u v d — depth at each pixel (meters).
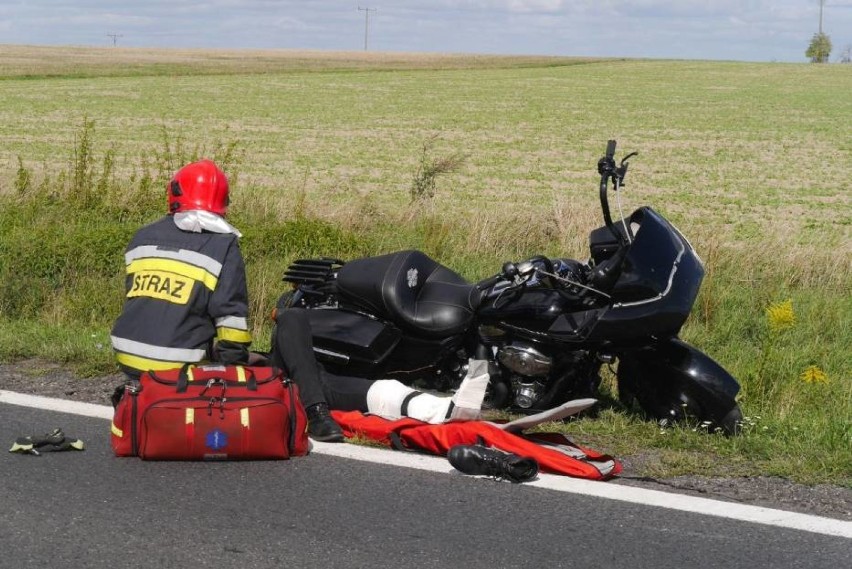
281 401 4.74
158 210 11.77
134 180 12.77
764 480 4.72
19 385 6.18
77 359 6.79
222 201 5.08
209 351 5.00
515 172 24.86
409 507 4.23
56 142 29.98
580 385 5.62
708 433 5.44
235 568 3.62
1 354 6.86
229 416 4.64
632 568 3.70
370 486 4.48
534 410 5.52
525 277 5.36
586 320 5.37
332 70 89.12
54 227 10.23
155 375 4.76
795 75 85.62
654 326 5.26
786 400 6.30
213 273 4.88
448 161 14.22
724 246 10.46
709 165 27.62
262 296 8.18
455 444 4.84
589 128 39.16
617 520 4.14
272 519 4.08
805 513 4.27
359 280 5.75
